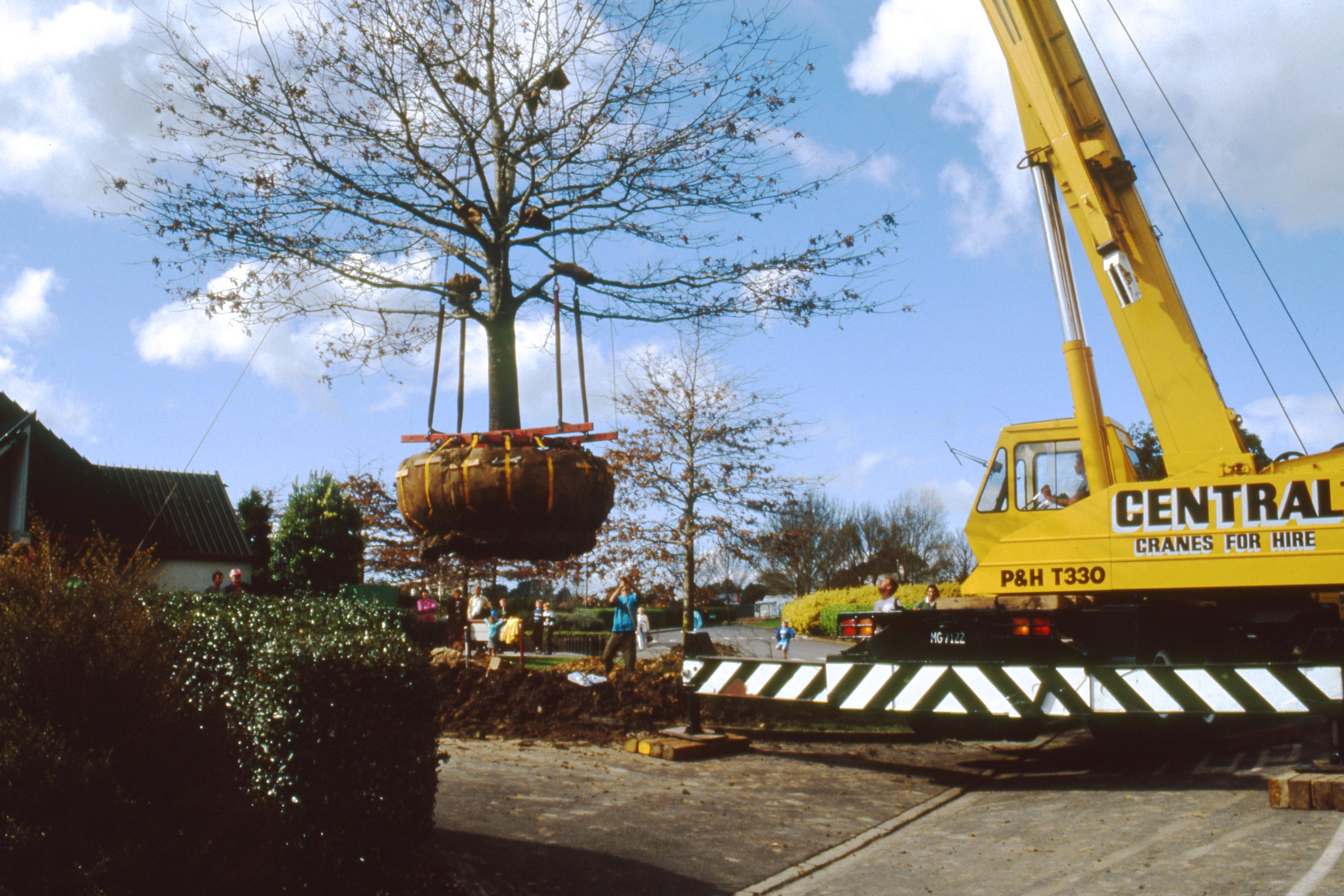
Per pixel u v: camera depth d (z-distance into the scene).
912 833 6.76
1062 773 8.79
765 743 9.89
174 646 3.73
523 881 5.28
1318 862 5.43
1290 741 9.69
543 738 9.48
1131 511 8.72
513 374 6.43
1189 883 5.21
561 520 5.22
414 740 4.63
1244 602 8.91
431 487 5.20
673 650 15.50
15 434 22.11
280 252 6.72
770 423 19.34
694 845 6.17
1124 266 9.18
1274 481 8.30
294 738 4.23
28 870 2.87
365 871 4.39
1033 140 9.59
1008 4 9.51
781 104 7.29
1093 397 9.25
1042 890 5.27
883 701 8.52
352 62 6.73
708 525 18.81
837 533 47.50
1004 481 10.10
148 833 3.12
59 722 3.11
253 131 6.72
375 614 5.45
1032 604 8.91
